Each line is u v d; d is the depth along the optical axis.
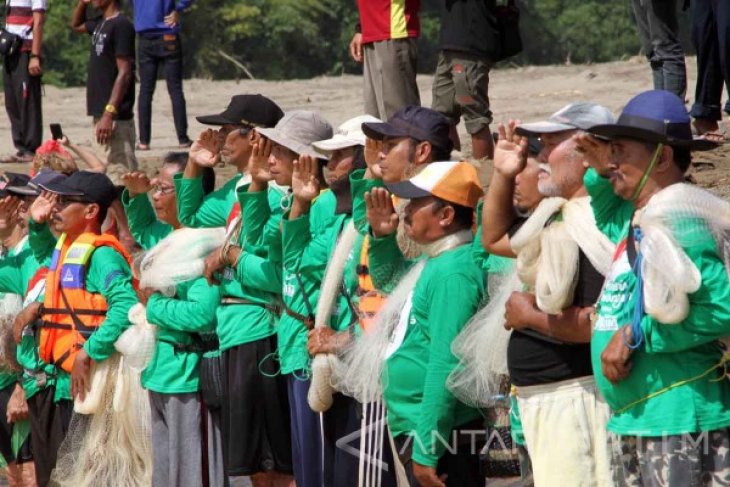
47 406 17.69
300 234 14.36
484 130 24.09
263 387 15.41
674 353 10.41
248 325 15.41
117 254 17.19
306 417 14.73
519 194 12.38
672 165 10.51
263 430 15.50
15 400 18.56
